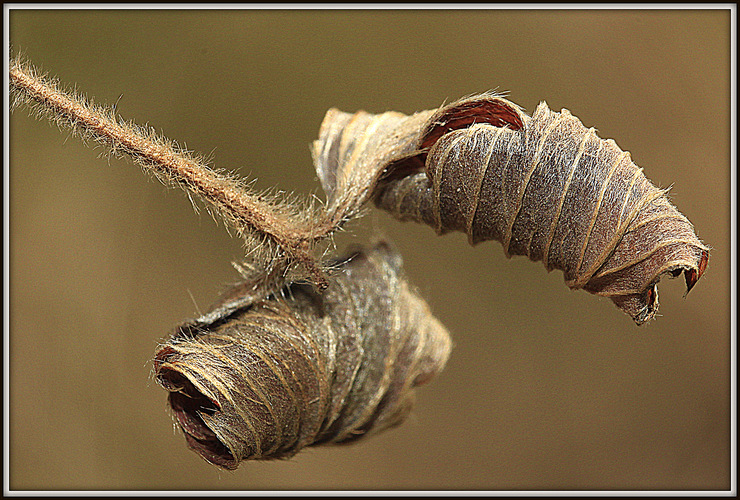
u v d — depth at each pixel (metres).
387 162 0.26
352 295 0.26
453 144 0.25
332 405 0.26
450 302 0.55
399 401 0.27
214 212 0.26
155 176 0.26
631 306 0.25
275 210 0.26
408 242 0.55
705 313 0.54
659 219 0.25
